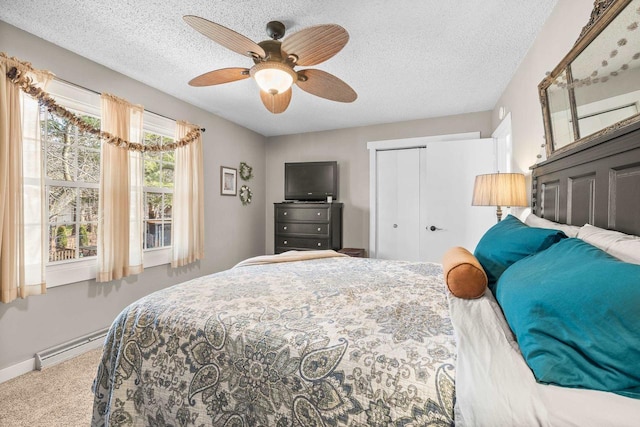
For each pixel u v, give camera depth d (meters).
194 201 3.47
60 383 1.96
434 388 0.77
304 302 1.29
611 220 1.20
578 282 0.75
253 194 4.80
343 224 4.64
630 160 1.09
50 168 2.33
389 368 0.84
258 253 4.91
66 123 2.44
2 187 1.90
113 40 2.23
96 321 2.57
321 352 0.94
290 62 1.84
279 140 5.07
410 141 4.18
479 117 3.83
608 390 0.65
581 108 1.49
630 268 0.71
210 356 1.09
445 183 3.73
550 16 1.93
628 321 0.66
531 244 1.26
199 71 2.72
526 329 0.77
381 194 4.44
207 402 1.06
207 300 1.32
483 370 0.73
